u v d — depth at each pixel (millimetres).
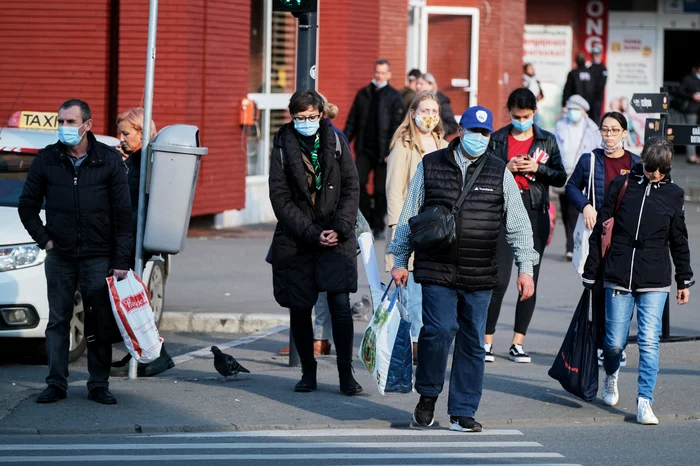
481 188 18016
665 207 19344
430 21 53188
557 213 50031
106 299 19594
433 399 18812
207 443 17766
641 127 70188
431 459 16875
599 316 20562
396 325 18922
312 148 20219
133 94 38906
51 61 39625
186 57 38781
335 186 20125
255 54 44156
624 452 17531
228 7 40719
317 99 19984
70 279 19703
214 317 27797
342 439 18109
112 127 39594
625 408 20438
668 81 75625
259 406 19984
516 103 23344
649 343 19516
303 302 20406
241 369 21984
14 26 39656
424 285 18203
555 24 70875
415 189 18469
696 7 71812
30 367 23516
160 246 20984
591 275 20000
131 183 21859
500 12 54812
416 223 17766
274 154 20172
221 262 35562
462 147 18094
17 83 39844
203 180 40188
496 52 54812
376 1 47438
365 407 20062
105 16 39250
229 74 41062
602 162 23250
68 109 19016
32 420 18797
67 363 20094
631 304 19766
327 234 19875
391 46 49656
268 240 40125
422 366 18484
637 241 19422
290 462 16594
